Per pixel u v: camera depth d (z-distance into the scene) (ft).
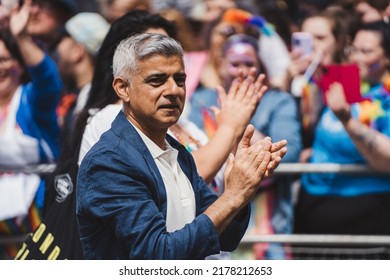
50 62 30.35
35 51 30.07
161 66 17.66
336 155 29.94
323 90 28.84
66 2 37.19
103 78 21.67
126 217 17.33
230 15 32.19
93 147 18.01
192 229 17.24
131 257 17.35
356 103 28.76
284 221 30.14
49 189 20.83
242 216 18.74
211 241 17.30
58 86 30.60
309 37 31.99
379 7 32.78
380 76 30.45
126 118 18.33
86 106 21.62
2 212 30.35
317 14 32.32
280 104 30.81
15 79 30.91
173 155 18.60
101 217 17.49
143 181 17.71
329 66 28.53
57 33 36.99
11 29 30.12
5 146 30.50
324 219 29.89
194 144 24.16
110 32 22.09
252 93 22.70
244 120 22.38
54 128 30.86
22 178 30.45
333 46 31.81
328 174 29.99
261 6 36.83
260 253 30.14
